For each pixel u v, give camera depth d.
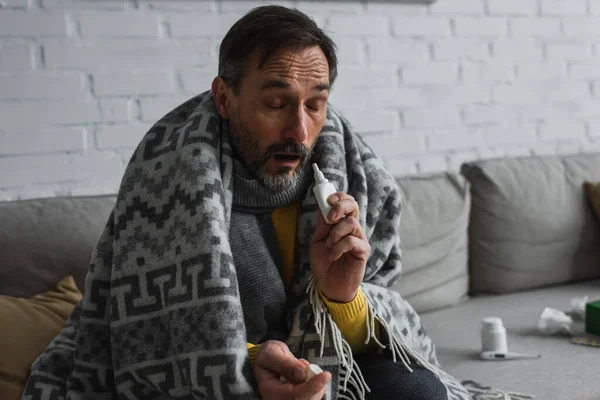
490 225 2.16
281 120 1.18
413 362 1.29
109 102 1.97
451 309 2.06
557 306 2.04
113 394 1.27
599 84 2.76
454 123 2.50
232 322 1.11
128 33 1.98
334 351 1.19
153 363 1.19
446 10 2.45
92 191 1.96
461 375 1.60
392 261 1.44
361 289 1.26
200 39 2.08
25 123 1.86
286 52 1.15
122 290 1.23
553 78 2.68
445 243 2.07
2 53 1.82
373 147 2.36
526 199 2.19
